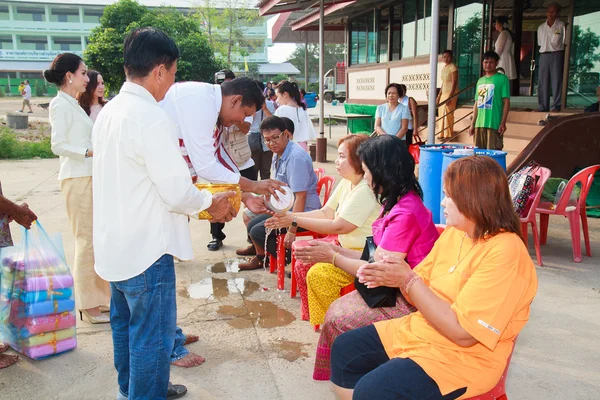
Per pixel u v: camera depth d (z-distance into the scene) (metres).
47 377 2.97
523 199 4.59
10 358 3.12
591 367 2.95
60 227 6.22
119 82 20.02
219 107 3.00
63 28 51.19
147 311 2.28
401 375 1.86
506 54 9.52
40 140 15.41
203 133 2.90
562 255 4.89
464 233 2.05
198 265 4.88
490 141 6.68
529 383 2.80
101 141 2.26
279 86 6.24
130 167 2.20
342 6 11.37
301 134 6.31
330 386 2.84
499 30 9.70
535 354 3.10
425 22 12.01
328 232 3.26
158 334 2.32
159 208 2.27
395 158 2.50
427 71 11.62
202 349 3.27
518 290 1.79
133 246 2.22
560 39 8.48
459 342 1.81
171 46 2.29
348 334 2.22
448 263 2.08
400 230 2.42
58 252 3.21
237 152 4.94
